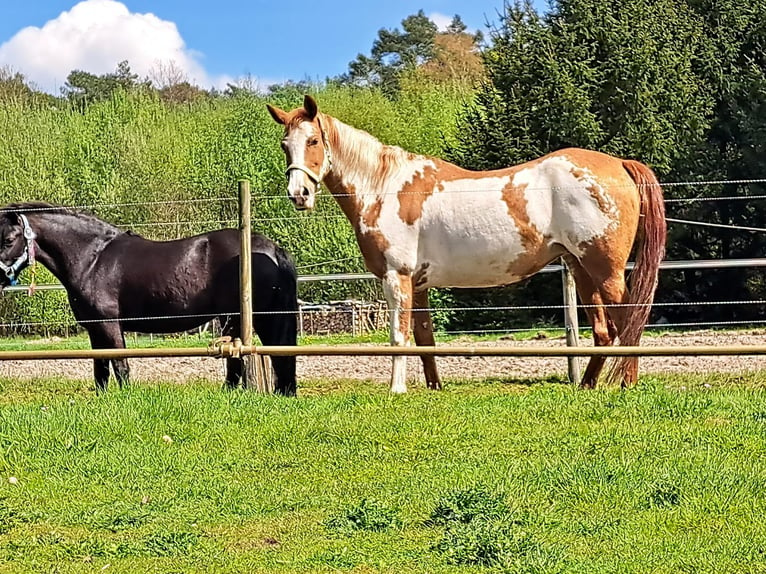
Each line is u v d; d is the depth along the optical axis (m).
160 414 8.26
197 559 5.21
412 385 11.77
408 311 10.41
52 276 25.97
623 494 6.05
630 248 10.09
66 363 16.72
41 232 10.79
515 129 22.08
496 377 12.34
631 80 21.70
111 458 7.14
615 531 5.42
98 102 38.19
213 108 38.09
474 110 23.77
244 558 5.21
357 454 7.23
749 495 5.98
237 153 32.34
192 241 11.03
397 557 5.14
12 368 15.95
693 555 5.01
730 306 23.23
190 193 31.83
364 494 6.30
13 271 10.70
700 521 5.58
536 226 10.09
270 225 28.25
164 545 5.36
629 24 22.25
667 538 5.30
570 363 11.30
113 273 10.91
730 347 8.30
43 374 14.85
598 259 10.00
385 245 10.34
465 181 10.30
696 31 23.00
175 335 22.58
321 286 26.42
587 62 21.73
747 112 22.22
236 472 6.92
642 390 9.04
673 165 22.02
